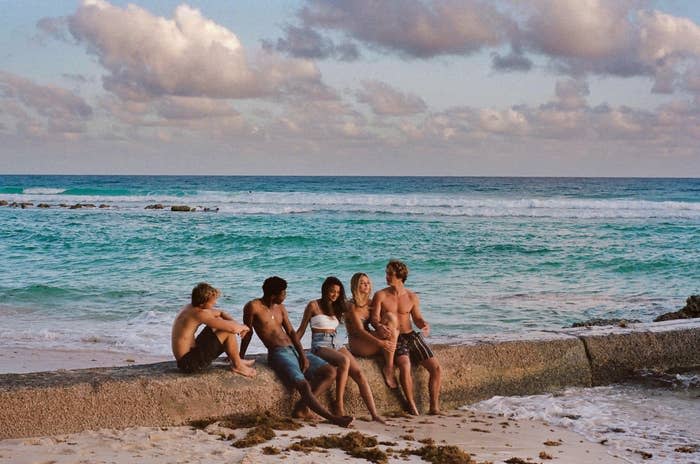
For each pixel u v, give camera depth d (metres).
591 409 6.92
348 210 45.22
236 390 6.09
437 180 138.00
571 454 5.62
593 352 7.76
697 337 8.20
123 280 17.98
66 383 5.63
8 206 51.62
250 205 50.81
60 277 18.52
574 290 17.12
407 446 5.61
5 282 17.53
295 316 13.12
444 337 7.69
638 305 15.10
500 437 6.08
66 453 4.98
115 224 35.62
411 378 6.85
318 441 5.43
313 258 22.45
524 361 7.42
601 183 113.50
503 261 22.28
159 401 5.84
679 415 6.75
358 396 6.63
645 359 7.98
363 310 6.95
